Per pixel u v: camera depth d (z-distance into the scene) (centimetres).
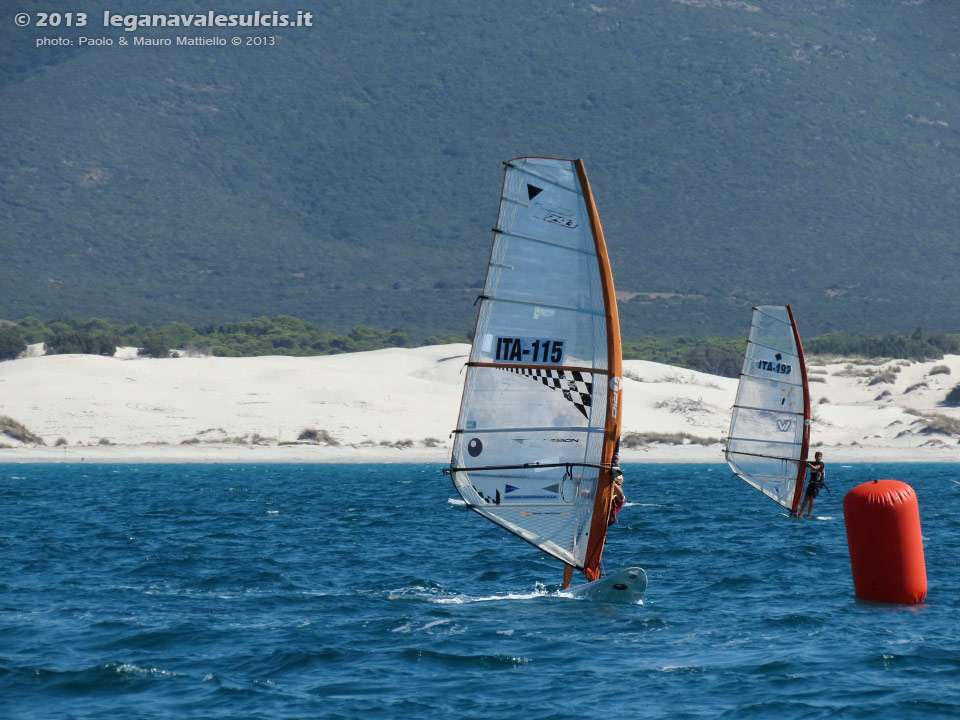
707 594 7756
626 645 6094
